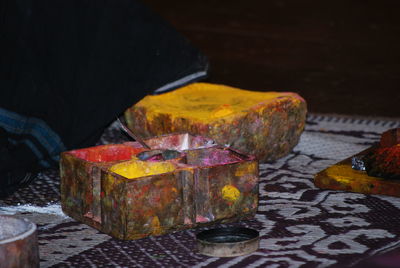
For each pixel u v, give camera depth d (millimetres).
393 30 9758
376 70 7703
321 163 4719
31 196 4180
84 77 4516
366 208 3951
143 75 4598
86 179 3664
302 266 3279
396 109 6246
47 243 3555
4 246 2941
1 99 4316
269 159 4680
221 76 7434
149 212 3477
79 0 4559
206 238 3475
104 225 3572
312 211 3920
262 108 4500
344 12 10945
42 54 4445
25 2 4434
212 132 4277
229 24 10172
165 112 4508
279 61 8117
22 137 4344
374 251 3428
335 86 7047
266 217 3840
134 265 3312
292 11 11031
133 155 3828
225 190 3643
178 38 4699
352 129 5535
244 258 3357
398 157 4094
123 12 4648
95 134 4645
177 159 3727
